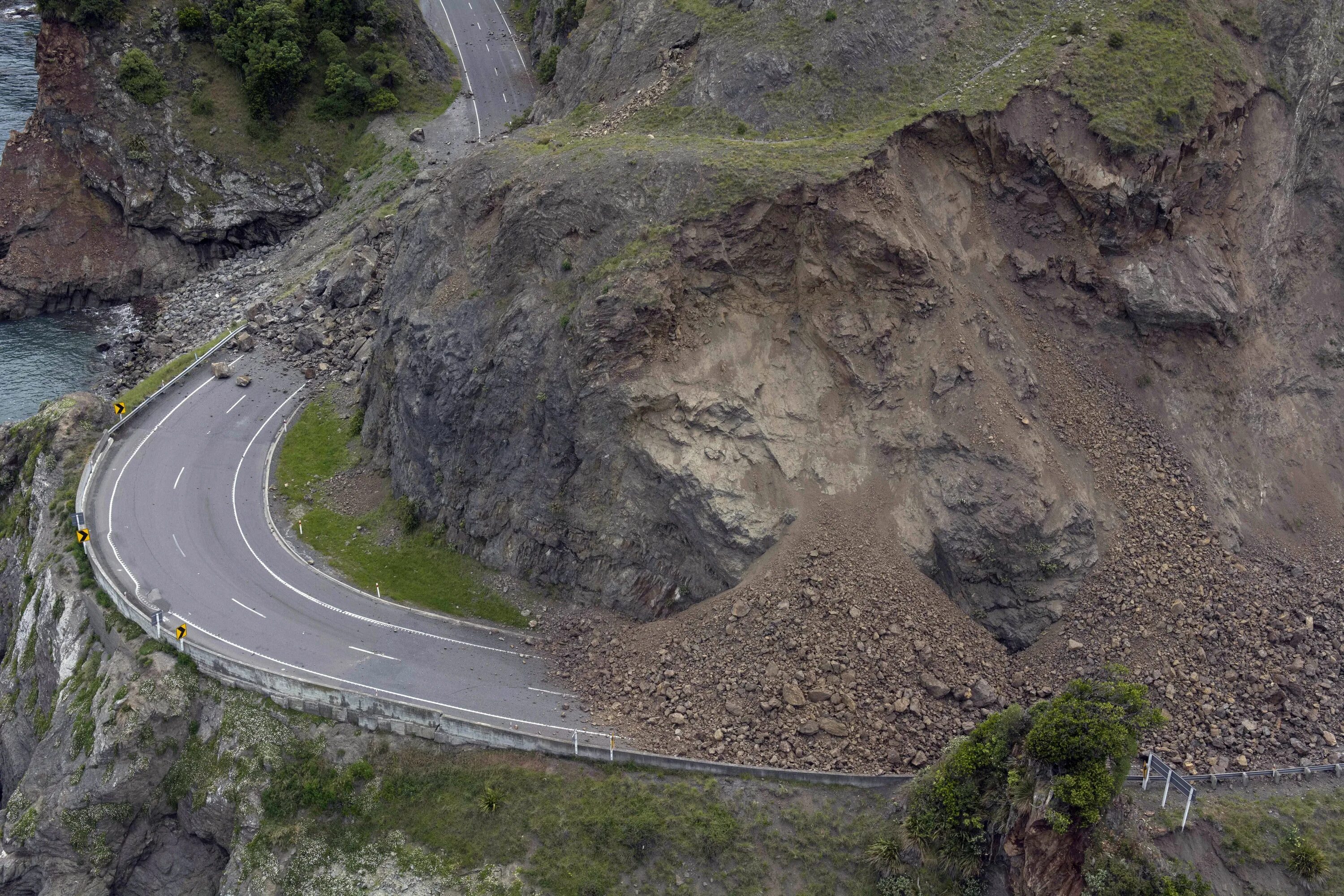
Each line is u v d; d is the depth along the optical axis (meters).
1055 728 29.91
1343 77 47.84
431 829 34.75
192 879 38.06
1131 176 41.47
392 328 49.56
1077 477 39.59
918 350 40.25
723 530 38.44
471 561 45.22
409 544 46.78
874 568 37.59
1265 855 32.00
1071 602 37.88
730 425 39.50
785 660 36.38
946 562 38.31
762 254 40.94
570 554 42.47
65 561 46.06
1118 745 29.30
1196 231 43.47
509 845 33.91
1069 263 42.59
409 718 36.94
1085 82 43.06
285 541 47.28
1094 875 30.31
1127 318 42.22
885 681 35.97
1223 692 36.56
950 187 43.03
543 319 42.69
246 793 36.69
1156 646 37.12
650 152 43.91
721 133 46.09
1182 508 39.91
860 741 35.22
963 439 38.97
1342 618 38.91
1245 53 47.00
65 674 42.81
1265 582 39.12
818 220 40.34
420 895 33.31
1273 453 42.62
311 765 36.69
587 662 39.78
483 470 44.62
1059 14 47.28
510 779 35.31
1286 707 36.34
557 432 41.88
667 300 39.94
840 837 33.31
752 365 40.50
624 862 33.09
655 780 34.81
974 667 36.72
